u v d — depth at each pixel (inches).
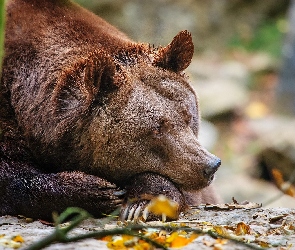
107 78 433.7
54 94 440.1
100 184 432.8
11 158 443.5
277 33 1569.9
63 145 442.9
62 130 439.5
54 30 468.1
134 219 398.9
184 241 332.5
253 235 363.6
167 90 446.0
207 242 333.4
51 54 459.2
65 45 462.0
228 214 422.9
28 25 470.9
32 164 450.6
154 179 436.1
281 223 402.9
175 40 454.0
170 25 1492.4
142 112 435.2
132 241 330.6
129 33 1459.2
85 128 437.4
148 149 435.8
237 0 1592.0
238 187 1005.2
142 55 463.5
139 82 444.5
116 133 434.3
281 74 1374.3
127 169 439.2
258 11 1610.5
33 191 431.5
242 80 1417.3
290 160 1061.1
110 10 1457.9
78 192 428.8
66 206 429.4
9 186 434.3
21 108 455.8
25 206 432.1
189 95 456.4
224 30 1568.7
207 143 1162.6
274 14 1612.9
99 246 327.6
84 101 435.8
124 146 434.6
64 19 475.8
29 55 462.9
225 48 1546.5
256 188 1008.9
